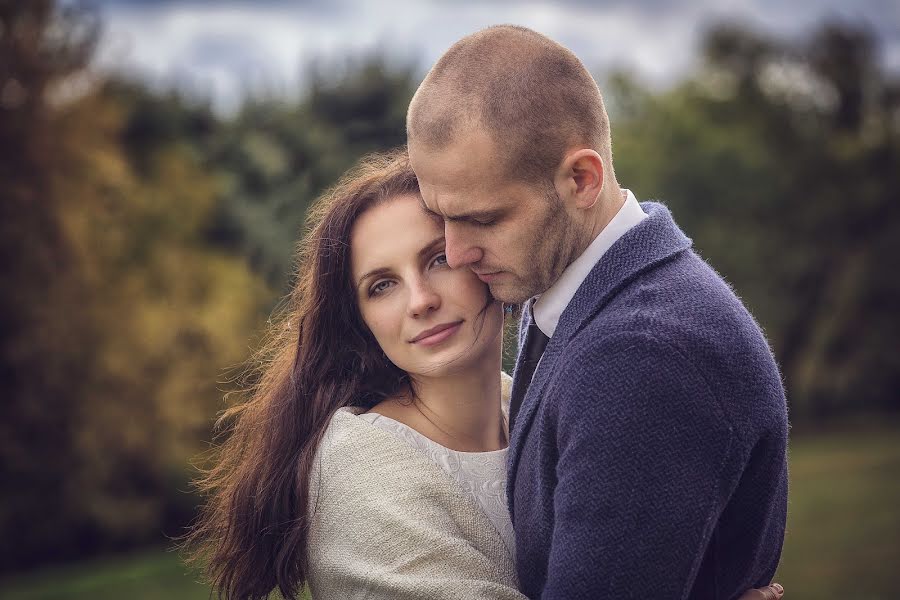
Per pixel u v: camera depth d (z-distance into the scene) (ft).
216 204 58.54
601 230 5.51
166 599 37.68
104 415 50.16
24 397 48.80
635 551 4.74
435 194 5.30
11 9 52.06
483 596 5.46
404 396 6.46
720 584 5.43
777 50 100.32
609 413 4.85
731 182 86.38
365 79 65.87
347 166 63.57
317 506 5.99
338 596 5.82
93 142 53.01
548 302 5.60
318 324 6.42
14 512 49.06
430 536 5.66
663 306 5.08
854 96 99.55
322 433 6.22
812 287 90.07
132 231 54.13
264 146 62.34
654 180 85.51
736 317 5.18
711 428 4.84
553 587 4.87
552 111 5.16
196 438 52.90
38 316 48.75
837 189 92.22
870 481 57.31
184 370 51.65
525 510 5.56
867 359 88.33
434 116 5.18
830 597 32.81
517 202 5.24
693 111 94.43
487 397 6.48
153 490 52.49
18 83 52.01
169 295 53.62
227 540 6.56
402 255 6.00
